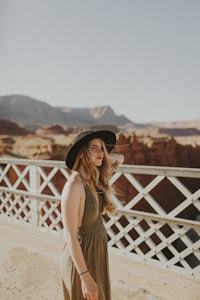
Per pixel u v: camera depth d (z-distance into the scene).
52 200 3.99
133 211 3.10
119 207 3.22
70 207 1.44
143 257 3.13
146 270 3.02
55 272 3.22
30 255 3.64
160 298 2.64
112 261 3.26
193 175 2.57
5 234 4.35
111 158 2.18
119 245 3.35
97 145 1.64
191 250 2.73
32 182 4.27
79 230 1.60
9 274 3.20
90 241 1.59
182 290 2.66
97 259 1.62
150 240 3.05
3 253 3.72
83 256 1.54
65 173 3.70
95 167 1.61
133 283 2.88
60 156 25.98
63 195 1.50
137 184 3.02
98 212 1.61
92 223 1.60
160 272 2.94
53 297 2.75
